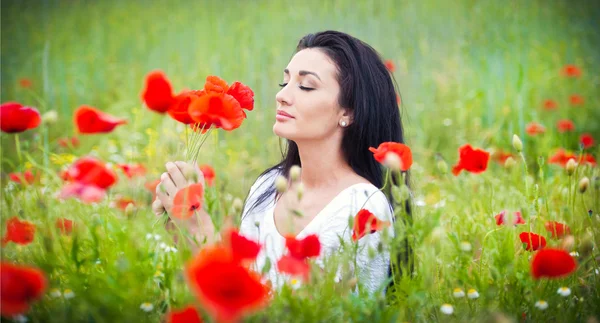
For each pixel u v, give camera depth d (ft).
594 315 5.67
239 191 10.99
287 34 25.14
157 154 11.27
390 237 5.52
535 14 28.60
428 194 11.04
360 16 27.35
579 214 7.96
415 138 15.93
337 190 7.19
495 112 17.02
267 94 18.97
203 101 5.68
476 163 7.66
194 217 6.43
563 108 17.70
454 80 20.36
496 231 6.36
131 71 22.09
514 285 5.47
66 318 4.75
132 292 4.65
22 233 5.52
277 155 14.21
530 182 8.35
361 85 7.19
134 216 5.97
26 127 6.03
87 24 29.25
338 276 6.14
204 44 24.31
